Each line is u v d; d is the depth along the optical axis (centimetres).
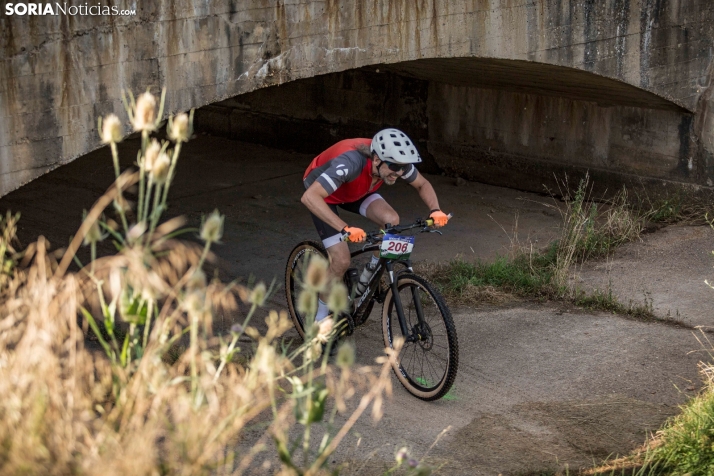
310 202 434
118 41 457
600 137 891
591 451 395
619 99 842
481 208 889
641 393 461
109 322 250
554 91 878
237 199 924
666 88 795
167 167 238
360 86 1084
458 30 640
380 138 441
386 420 425
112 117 238
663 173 851
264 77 530
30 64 427
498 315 585
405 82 1040
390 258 449
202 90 500
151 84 475
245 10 510
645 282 651
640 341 536
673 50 787
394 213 474
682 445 379
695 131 817
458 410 440
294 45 541
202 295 240
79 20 440
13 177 431
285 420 413
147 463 218
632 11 750
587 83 801
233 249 748
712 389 430
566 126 913
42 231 786
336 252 464
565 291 623
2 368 234
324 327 262
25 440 208
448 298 616
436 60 786
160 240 248
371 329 555
